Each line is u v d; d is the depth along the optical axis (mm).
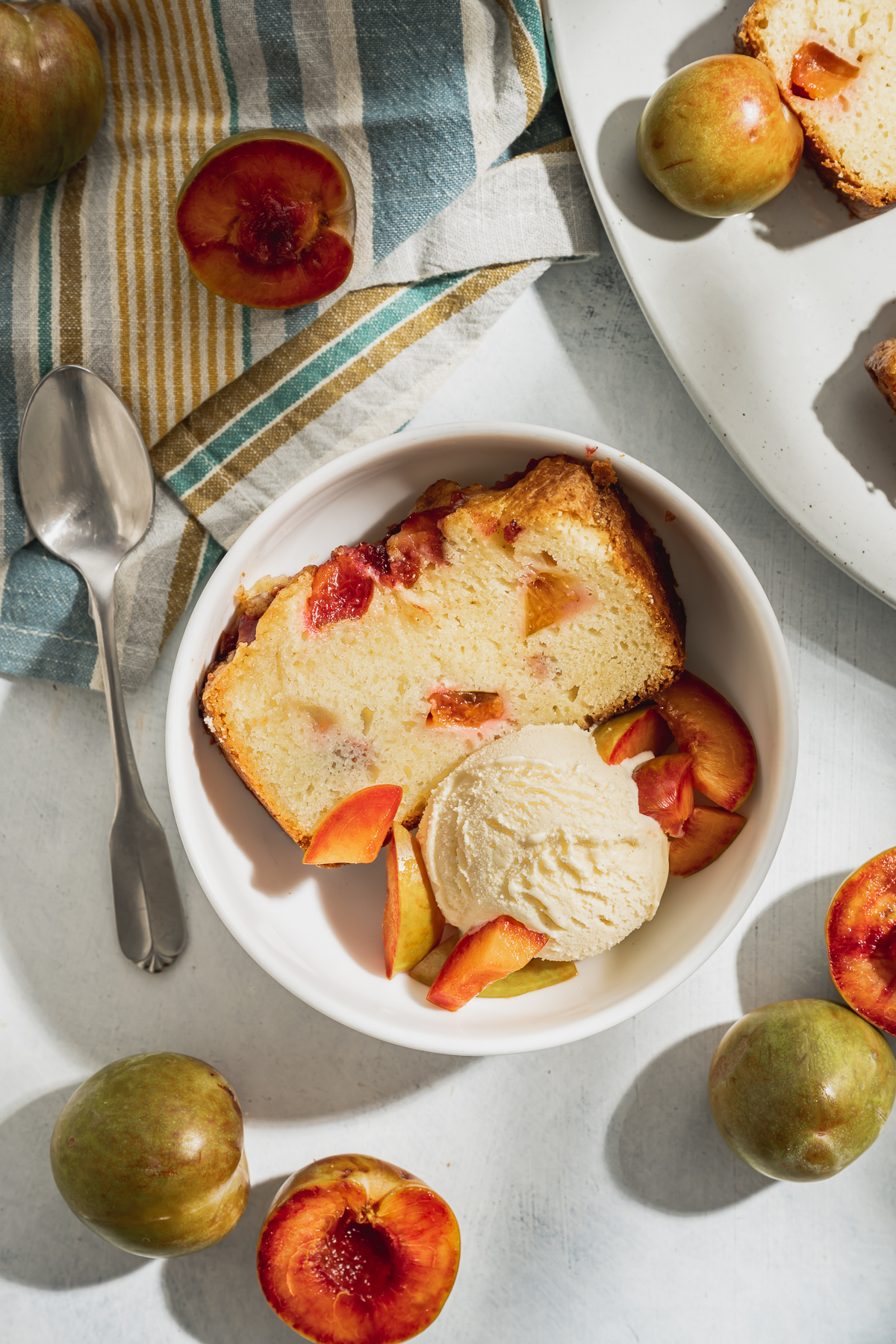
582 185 741
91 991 749
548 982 715
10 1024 749
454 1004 703
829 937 736
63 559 736
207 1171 700
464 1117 753
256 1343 745
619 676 712
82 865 750
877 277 742
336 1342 712
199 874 696
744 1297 753
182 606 747
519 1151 753
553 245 741
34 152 708
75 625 743
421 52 725
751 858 701
